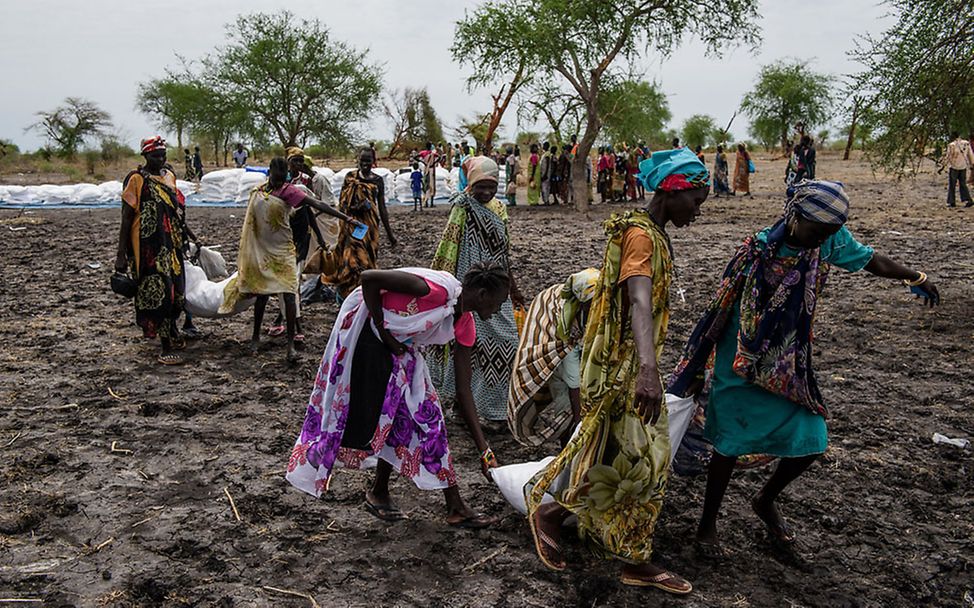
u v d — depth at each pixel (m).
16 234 15.78
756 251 3.51
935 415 5.78
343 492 4.52
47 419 5.56
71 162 46.78
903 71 9.90
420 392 3.96
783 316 3.50
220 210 21.95
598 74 19.80
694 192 3.32
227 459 4.95
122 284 6.62
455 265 5.41
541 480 3.49
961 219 16.52
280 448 5.14
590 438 3.44
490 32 20.45
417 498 4.47
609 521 3.47
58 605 3.43
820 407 3.63
